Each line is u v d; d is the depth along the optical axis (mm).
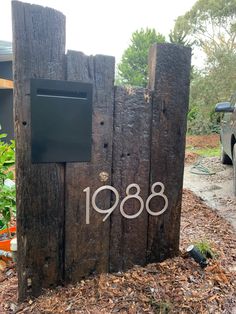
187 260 2041
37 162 1541
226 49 13516
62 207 1654
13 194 2303
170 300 1650
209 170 5957
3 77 8281
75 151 1619
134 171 1831
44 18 1441
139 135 1808
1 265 2080
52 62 1494
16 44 1406
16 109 1460
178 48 1828
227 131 4914
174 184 1980
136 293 1687
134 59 20562
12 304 1628
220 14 14922
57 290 1700
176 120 1904
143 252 1956
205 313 1598
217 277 1887
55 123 1542
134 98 1756
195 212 3389
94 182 1713
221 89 12367
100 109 1658
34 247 1616
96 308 1572
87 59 1577
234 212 3547
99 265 1820
